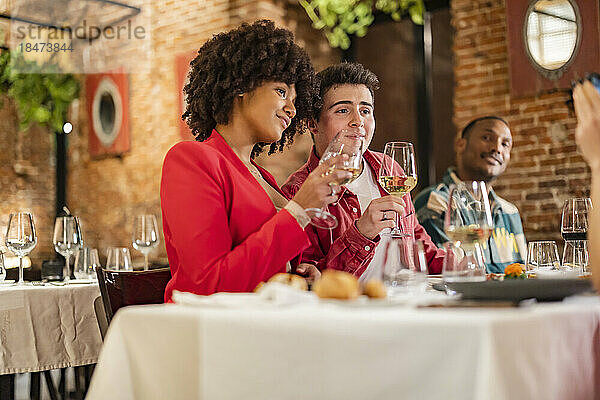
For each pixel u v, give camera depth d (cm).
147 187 628
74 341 283
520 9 474
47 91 656
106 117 656
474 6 501
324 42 581
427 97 559
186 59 581
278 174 519
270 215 176
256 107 189
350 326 106
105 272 207
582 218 210
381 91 579
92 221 673
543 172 468
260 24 195
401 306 118
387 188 199
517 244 352
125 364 124
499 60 489
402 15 566
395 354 103
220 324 113
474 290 124
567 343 114
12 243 299
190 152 171
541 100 470
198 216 162
